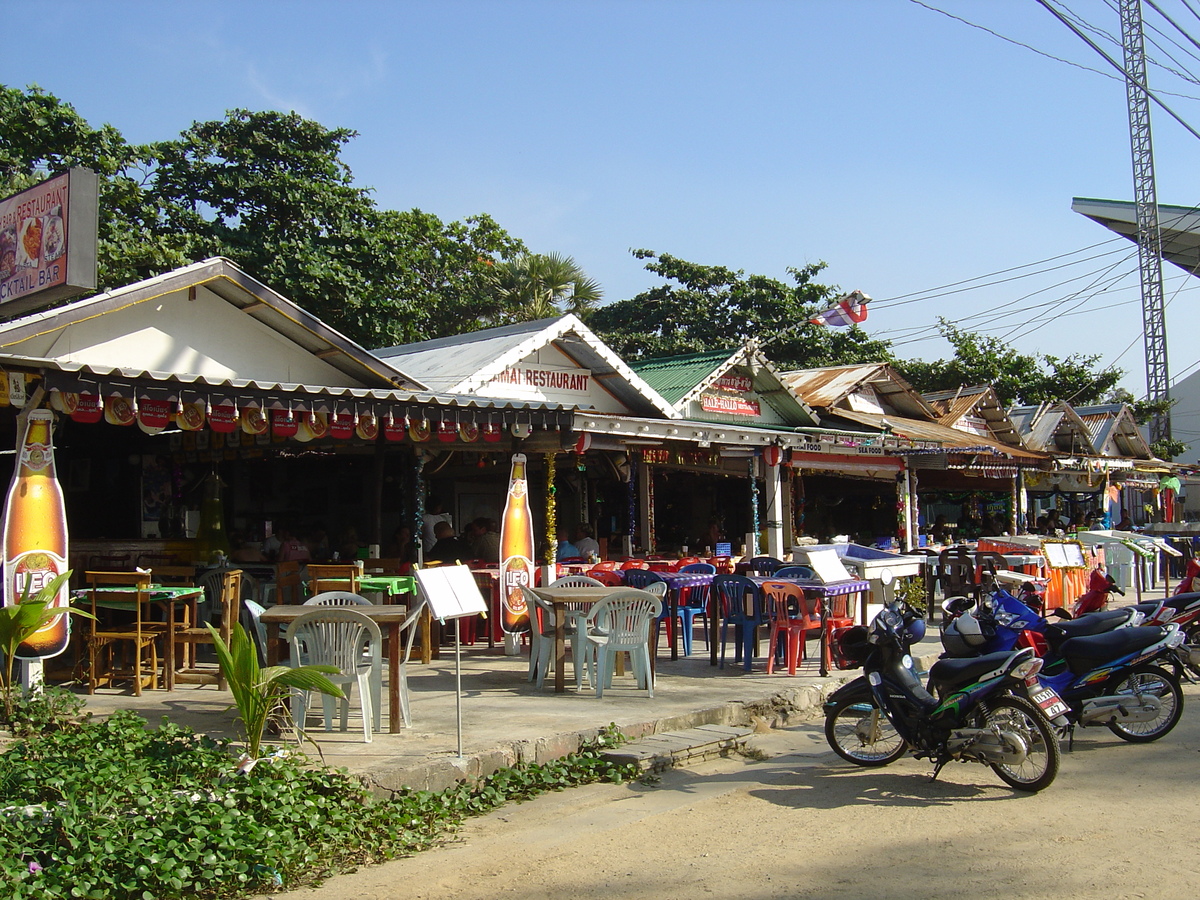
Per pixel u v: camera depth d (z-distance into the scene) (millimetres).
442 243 31094
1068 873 5195
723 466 17062
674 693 9695
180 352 11148
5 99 20469
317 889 5320
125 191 21641
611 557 16719
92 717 8133
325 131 24422
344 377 12695
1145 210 32531
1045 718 6691
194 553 12820
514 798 7023
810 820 6324
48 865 5043
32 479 8078
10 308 11055
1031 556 15156
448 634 13195
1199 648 10570
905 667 7398
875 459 19422
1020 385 33469
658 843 5973
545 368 16406
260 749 6652
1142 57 15180
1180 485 29219
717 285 35719
